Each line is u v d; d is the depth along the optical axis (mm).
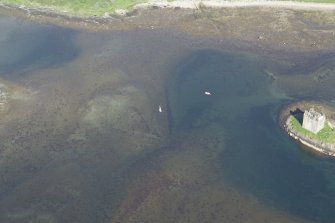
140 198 80125
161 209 78250
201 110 100312
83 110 100875
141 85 108188
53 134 94938
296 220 76500
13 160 89000
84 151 90562
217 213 77688
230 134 93688
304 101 100875
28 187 82938
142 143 92375
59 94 105438
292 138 91812
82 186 82750
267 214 77562
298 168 85875
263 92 104938
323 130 90750
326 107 98688
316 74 110000
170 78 110375
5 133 95438
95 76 111062
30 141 93312
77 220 76500
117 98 104000
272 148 90062
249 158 88188
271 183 83188
